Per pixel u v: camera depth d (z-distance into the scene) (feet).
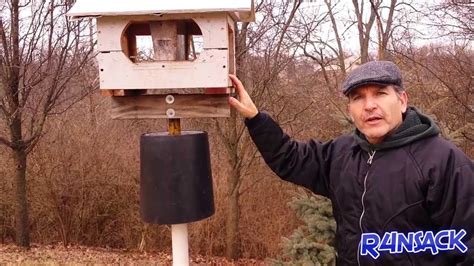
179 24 8.02
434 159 5.80
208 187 7.98
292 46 21.54
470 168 5.75
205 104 7.72
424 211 5.81
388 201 5.91
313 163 7.17
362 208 6.20
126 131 29.43
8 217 28.63
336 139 7.16
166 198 7.61
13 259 22.84
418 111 6.26
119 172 28.02
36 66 21.17
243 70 21.04
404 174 5.89
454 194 5.69
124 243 28.09
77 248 27.04
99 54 7.62
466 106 17.03
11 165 28.19
